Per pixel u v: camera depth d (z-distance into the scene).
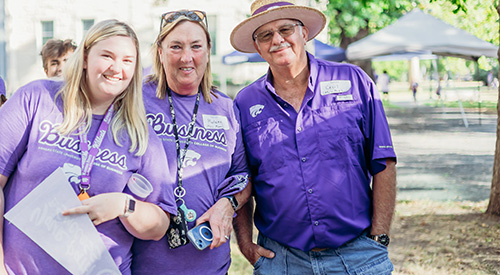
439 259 5.43
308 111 2.98
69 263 2.18
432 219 6.95
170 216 2.61
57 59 4.04
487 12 15.80
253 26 3.05
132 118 2.41
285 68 3.00
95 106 2.38
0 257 2.16
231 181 2.88
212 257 2.74
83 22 20.50
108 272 2.25
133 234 2.38
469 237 6.09
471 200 7.95
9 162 2.22
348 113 2.97
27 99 2.26
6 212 2.20
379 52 13.95
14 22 20.14
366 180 3.04
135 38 2.38
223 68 21.27
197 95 2.88
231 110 3.00
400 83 52.91
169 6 20.44
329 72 3.06
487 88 36.59
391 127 18.89
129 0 20.25
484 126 18.41
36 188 2.16
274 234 3.04
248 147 3.08
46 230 2.16
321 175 2.93
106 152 2.32
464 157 12.33
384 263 2.96
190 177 2.71
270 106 3.05
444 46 13.76
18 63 20.28
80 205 2.20
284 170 2.97
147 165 2.44
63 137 2.26
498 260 5.30
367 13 17.19
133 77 2.42
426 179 9.85
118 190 2.32
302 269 3.01
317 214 2.92
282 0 3.09
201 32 2.79
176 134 2.76
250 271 5.12
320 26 3.22
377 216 2.98
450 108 25.81
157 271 2.62
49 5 20.19
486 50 13.96
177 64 2.73
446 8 17.45
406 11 18.25
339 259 2.96
